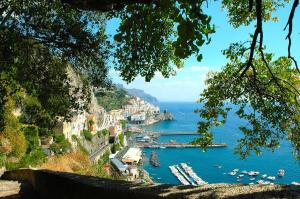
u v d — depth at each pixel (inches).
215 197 345.1
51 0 579.5
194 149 6953.7
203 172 4795.8
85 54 653.3
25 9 584.7
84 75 700.0
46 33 610.5
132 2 299.3
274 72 597.3
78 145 3863.2
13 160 1959.9
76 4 328.5
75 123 3991.1
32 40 637.3
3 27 556.1
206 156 6087.6
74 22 612.4
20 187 726.5
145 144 7440.9
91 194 492.4
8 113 1850.4
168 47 577.3
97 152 4675.2
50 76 664.4
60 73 676.1
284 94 581.9
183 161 5649.6
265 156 5856.3
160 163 5521.7
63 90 679.7
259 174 4601.4
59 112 689.6
